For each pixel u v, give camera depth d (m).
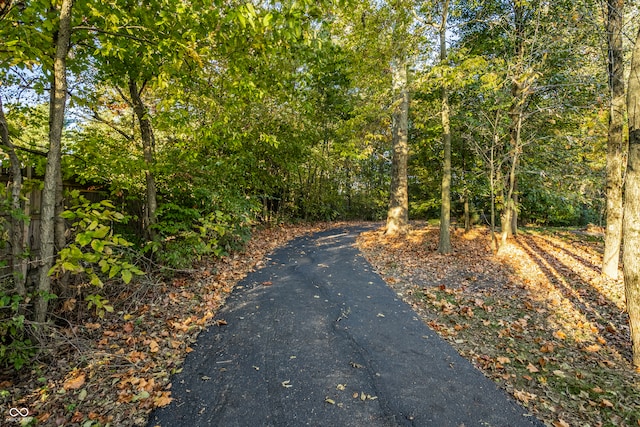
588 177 11.43
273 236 13.18
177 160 6.59
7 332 3.28
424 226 16.83
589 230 14.23
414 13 8.68
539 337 4.45
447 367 3.63
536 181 11.91
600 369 3.69
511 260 8.85
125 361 3.47
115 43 4.32
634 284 3.73
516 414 2.90
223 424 2.63
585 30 7.98
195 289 5.88
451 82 8.05
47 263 3.41
